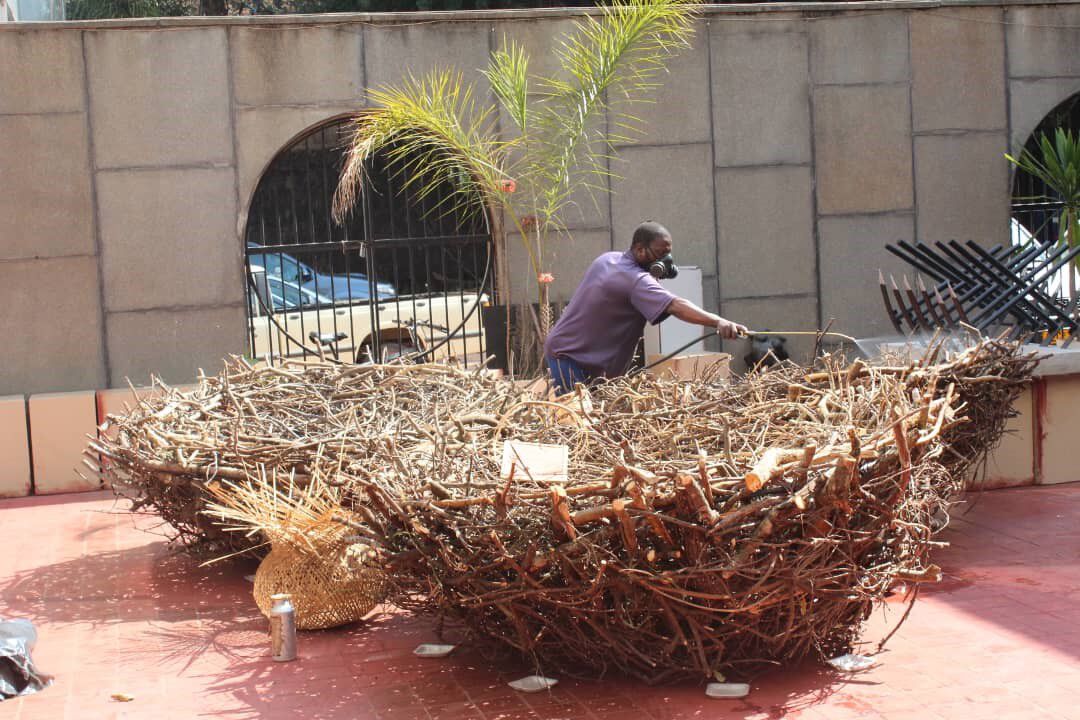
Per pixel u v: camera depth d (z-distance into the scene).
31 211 9.31
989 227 10.93
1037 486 7.25
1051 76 10.91
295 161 10.38
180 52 9.50
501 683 4.16
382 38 9.84
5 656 4.22
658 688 4.04
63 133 9.34
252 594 5.48
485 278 10.33
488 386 6.29
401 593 4.30
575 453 4.38
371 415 5.59
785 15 10.46
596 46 10.10
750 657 4.03
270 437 5.40
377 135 9.02
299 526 4.75
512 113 9.47
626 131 10.27
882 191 10.74
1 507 7.80
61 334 9.41
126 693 4.19
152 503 5.93
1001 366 5.80
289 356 9.70
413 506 3.91
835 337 10.72
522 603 3.93
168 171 9.53
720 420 4.64
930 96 10.74
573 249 10.26
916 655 4.30
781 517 3.63
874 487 3.85
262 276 11.04
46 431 8.19
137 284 9.52
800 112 10.56
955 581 5.25
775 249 10.60
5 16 10.23
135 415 6.07
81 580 5.82
